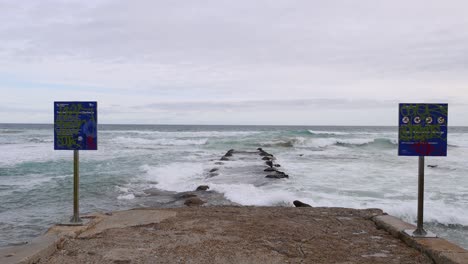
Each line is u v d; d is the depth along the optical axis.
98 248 4.72
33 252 4.30
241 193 11.79
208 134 52.44
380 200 11.01
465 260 4.11
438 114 5.04
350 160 22.34
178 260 4.33
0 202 11.52
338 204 10.34
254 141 37.41
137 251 4.61
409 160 22.19
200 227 5.67
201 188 12.63
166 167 18.45
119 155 24.73
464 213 9.63
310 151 29.50
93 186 13.75
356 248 4.83
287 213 6.66
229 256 4.46
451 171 17.56
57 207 10.92
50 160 21.23
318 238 5.21
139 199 11.73
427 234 5.07
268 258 4.41
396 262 4.37
